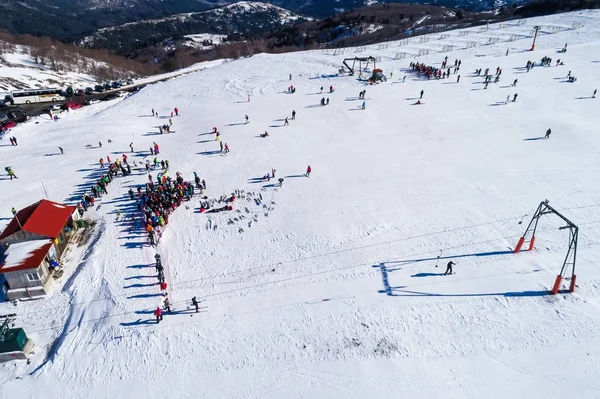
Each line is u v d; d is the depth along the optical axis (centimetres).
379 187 3753
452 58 7575
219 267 2878
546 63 6706
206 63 11700
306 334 2328
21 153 4831
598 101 5266
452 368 2098
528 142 4384
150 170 4294
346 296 2566
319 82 6875
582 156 4019
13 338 2217
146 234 3238
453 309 2428
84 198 3647
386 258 2873
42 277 2673
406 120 5184
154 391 2081
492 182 3697
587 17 9194
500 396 1956
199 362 2209
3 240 2780
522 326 2298
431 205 3431
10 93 7262
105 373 2181
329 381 2075
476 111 5278
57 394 2091
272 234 3203
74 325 2469
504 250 2869
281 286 2680
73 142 5091
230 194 3778
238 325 2408
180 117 5841
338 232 3175
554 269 2666
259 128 5238
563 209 3247
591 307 2389
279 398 2012
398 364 2134
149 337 2356
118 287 2712
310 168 4009
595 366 2072
